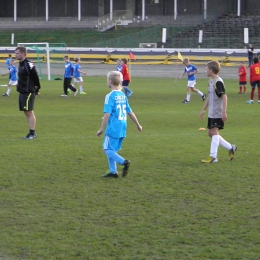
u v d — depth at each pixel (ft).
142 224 34.78
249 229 33.88
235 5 314.35
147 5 341.00
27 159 54.19
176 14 317.01
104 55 272.10
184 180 46.06
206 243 31.65
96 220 35.60
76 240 32.04
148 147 61.67
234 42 264.72
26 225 34.58
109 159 46.78
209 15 309.01
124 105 46.24
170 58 258.57
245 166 51.60
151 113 99.14
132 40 288.10
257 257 29.60
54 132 73.67
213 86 51.37
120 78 46.24
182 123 84.94
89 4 357.82
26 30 337.11
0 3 371.97
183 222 35.19
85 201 39.83
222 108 51.42
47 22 347.15
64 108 105.70
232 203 39.34
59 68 247.50
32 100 66.95
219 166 51.55
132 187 43.78
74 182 45.32
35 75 66.08
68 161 53.52
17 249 30.68
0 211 37.32
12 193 41.78
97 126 80.12
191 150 59.82
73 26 339.16
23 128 77.20
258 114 98.22
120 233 33.19
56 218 35.94
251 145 63.31
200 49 255.91
